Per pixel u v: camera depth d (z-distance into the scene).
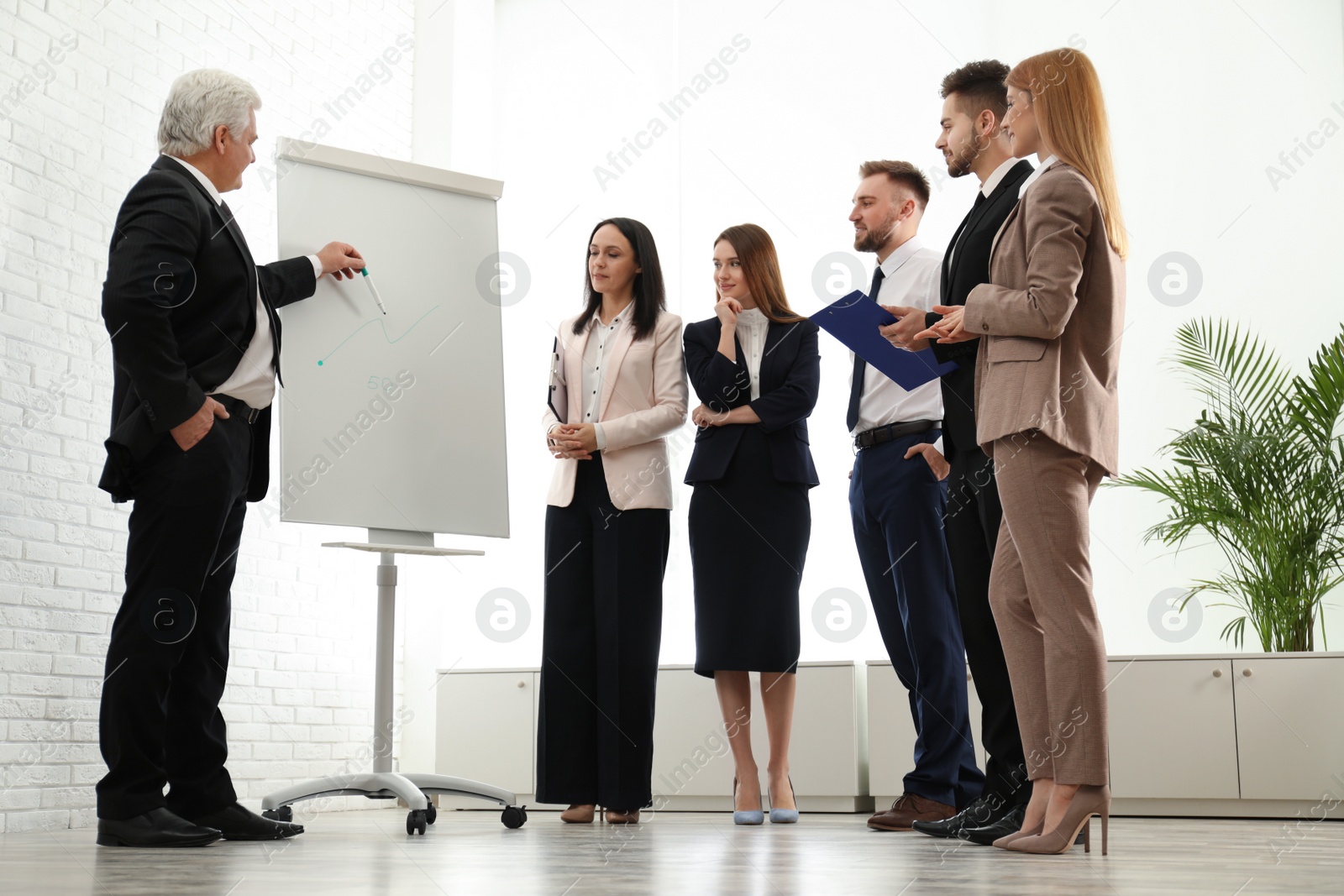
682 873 1.68
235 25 3.77
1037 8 4.29
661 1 4.83
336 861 1.90
